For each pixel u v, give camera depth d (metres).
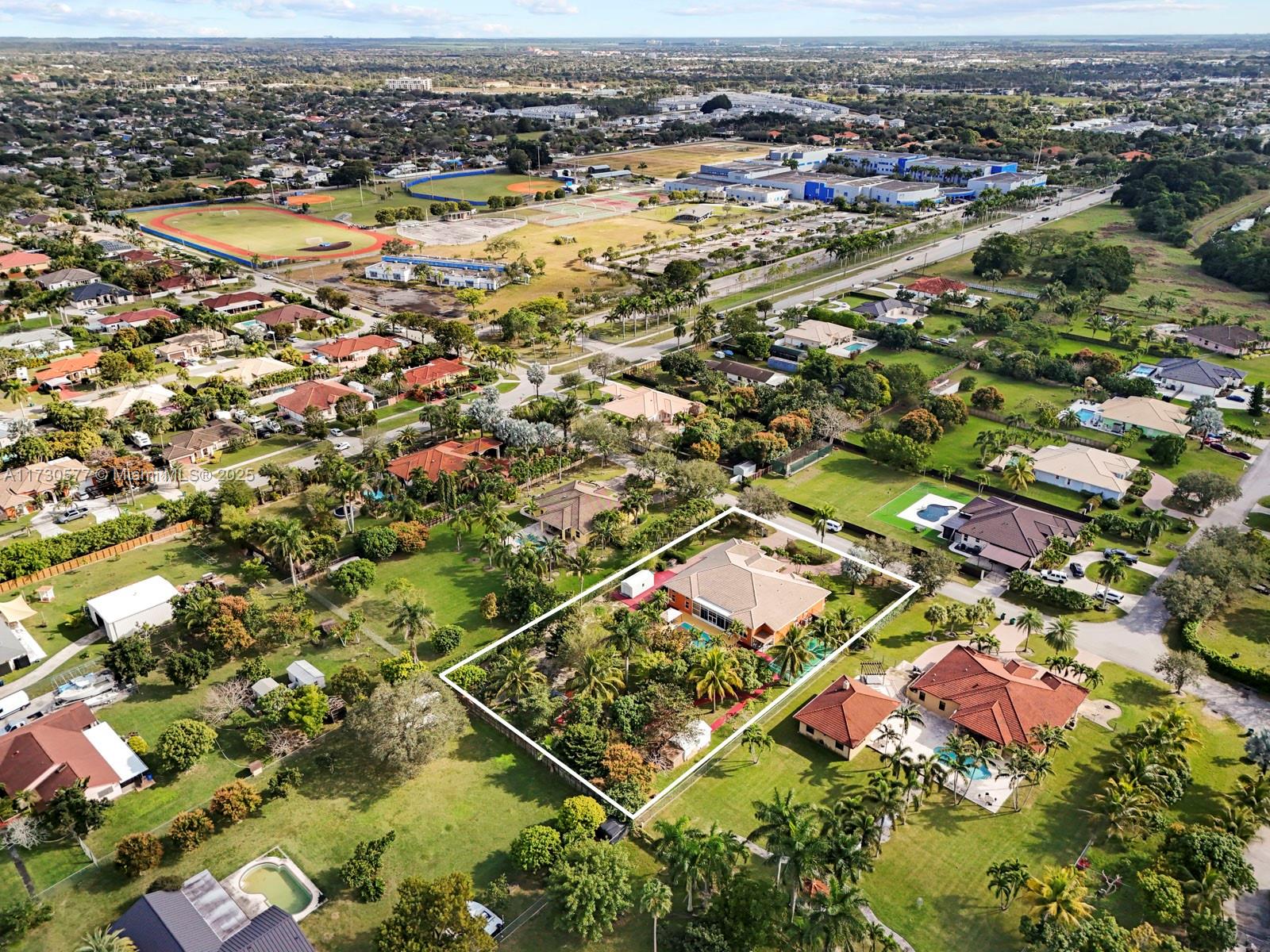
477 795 94.69
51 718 100.88
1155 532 143.62
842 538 147.88
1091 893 83.50
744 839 89.25
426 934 73.88
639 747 100.38
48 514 149.75
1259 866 86.75
